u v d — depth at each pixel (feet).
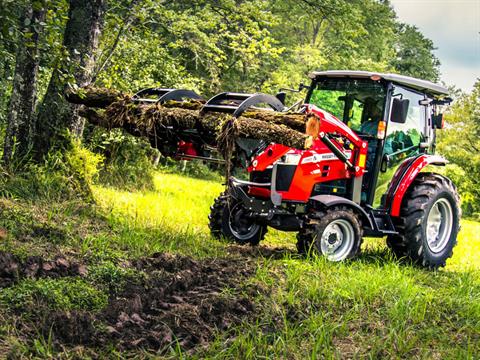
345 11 52.13
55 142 30.19
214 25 51.26
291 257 26.27
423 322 19.57
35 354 14.25
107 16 37.93
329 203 26.13
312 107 26.48
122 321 16.74
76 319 15.89
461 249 39.24
